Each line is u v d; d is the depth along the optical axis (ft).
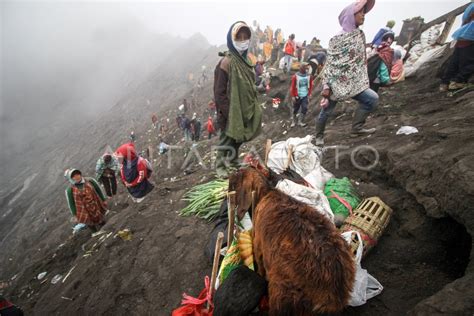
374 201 9.02
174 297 9.57
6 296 17.76
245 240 7.46
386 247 8.64
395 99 19.47
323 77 14.75
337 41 13.04
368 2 12.16
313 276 5.15
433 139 10.48
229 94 11.09
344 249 5.46
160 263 11.27
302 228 5.61
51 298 13.16
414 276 7.65
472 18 15.64
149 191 19.93
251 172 7.88
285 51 41.75
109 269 12.21
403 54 25.64
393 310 6.93
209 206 13.20
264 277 6.82
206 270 10.04
